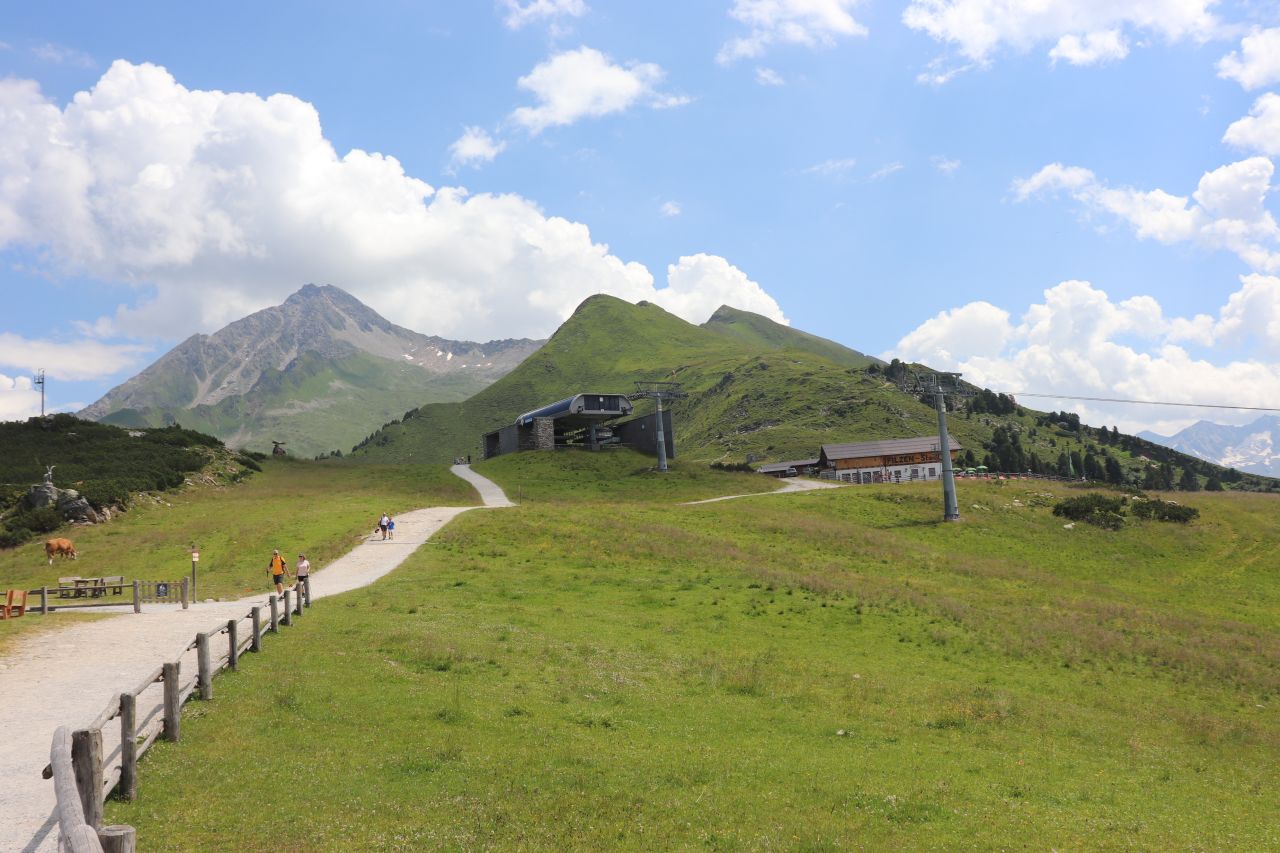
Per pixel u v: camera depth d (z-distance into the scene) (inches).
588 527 2327.8
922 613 1561.3
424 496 3560.5
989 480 4060.0
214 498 3321.9
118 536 2573.8
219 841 431.8
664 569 1838.1
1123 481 7445.9
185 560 2053.4
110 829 299.4
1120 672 1305.4
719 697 922.1
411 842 461.4
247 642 928.3
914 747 806.5
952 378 3299.7
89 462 3565.5
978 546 2763.3
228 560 1977.1
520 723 735.1
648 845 491.5
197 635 689.6
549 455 4778.5
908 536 2839.6
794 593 1633.9
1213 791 779.4
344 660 907.4
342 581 1656.0
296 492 3526.1
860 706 946.1
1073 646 1416.1
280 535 2271.2
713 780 629.9
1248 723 1085.1
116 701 466.0
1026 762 796.6
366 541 2212.1
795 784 642.2
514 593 1513.3
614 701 854.5
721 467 4931.1
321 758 581.0
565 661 1015.0
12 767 519.8
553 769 616.7
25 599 1251.8
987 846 542.3
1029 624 1555.1
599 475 4357.8
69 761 343.6
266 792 507.5
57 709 660.1
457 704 757.9
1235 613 2112.5
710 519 2677.2
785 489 4163.4
